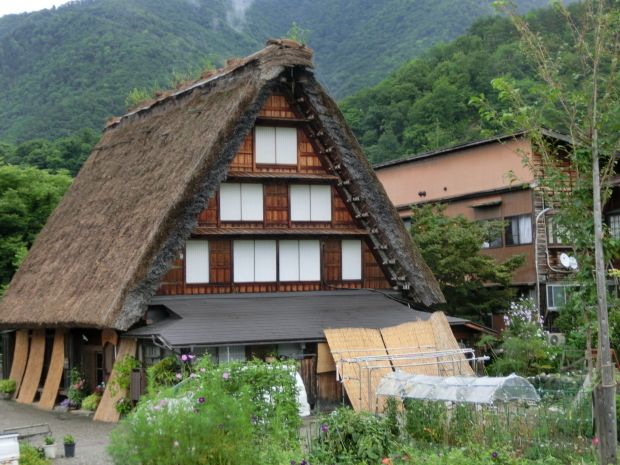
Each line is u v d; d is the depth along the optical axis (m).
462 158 31.33
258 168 22.31
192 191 19.81
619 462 9.98
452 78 61.16
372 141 61.41
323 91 22.36
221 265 21.53
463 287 26.06
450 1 106.75
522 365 21.23
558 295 27.56
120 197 23.08
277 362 13.02
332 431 11.48
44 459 13.06
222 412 10.02
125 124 28.48
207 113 22.23
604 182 10.43
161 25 112.38
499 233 27.42
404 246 23.19
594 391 9.80
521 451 11.88
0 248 32.62
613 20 10.25
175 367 18.36
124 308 18.33
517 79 58.03
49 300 21.67
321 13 134.00
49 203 34.69
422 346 20.42
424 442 12.34
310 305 21.66
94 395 20.30
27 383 23.78
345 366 19.25
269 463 10.18
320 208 23.16
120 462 9.76
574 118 10.41
